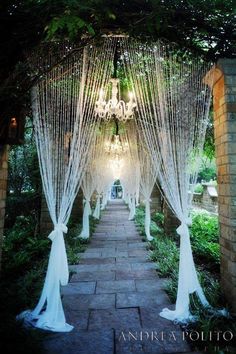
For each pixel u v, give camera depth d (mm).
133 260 5145
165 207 6945
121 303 3229
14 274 4043
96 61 2730
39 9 2279
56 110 2770
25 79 2559
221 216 3176
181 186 2918
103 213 13578
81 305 3182
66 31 2416
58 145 2797
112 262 5016
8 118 2646
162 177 2955
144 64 2787
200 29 2639
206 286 3459
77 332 2570
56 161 2799
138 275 4270
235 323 2568
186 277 2902
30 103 2768
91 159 5863
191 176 2979
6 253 4695
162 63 2789
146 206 6844
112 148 5730
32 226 6766
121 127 5398
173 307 3117
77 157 2771
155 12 2393
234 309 2787
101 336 2500
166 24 2496
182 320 2709
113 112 3443
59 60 2617
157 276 4219
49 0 2195
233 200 2891
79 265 4824
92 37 2529
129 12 2480
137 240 7012
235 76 2967
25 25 2381
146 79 2809
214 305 2918
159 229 7719
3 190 3049
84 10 2268
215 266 4301
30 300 3154
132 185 7848
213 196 10789
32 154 7176
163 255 5105
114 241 6898
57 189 2830
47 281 2826
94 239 7152
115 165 7461
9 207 7543
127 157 6641
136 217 10805
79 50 2625
